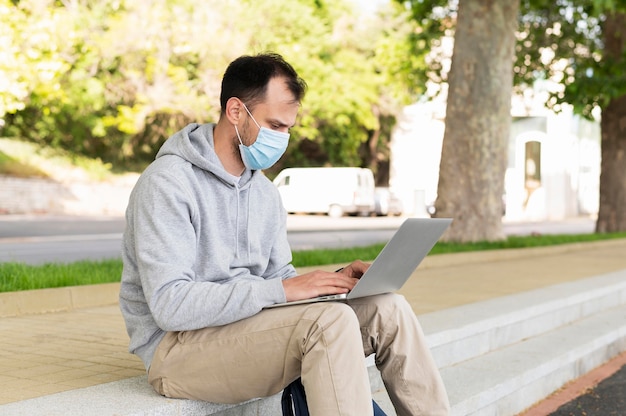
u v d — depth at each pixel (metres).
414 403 3.01
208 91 24.20
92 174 28.25
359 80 31.27
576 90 16.86
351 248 11.72
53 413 2.74
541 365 5.00
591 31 18.19
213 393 2.90
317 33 29.25
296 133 30.94
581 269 9.71
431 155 34.31
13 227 20.28
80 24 22.86
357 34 31.50
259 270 3.16
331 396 2.62
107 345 4.29
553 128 35.22
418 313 5.71
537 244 13.39
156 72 24.41
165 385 2.93
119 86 25.36
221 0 24.39
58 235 18.47
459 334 4.91
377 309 3.00
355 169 29.25
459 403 4.06
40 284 6.19
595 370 5.93
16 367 3.65
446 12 17.97
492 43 13.25
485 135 13.28
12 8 17.80
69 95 25.22
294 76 2.95
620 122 19.25
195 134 2.99
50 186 26.25
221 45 23.95
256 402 3.31
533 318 5.98
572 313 6.73
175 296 2.71
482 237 13.30
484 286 7.68
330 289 2.86
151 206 2.78
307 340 2.69
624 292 8.05
